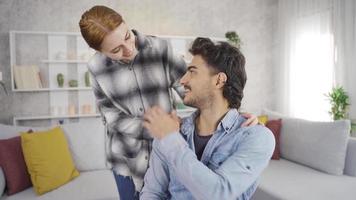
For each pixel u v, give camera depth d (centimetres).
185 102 95
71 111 365
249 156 83
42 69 363
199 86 91
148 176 109
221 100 93
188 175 75
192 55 94
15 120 346
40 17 359
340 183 235
